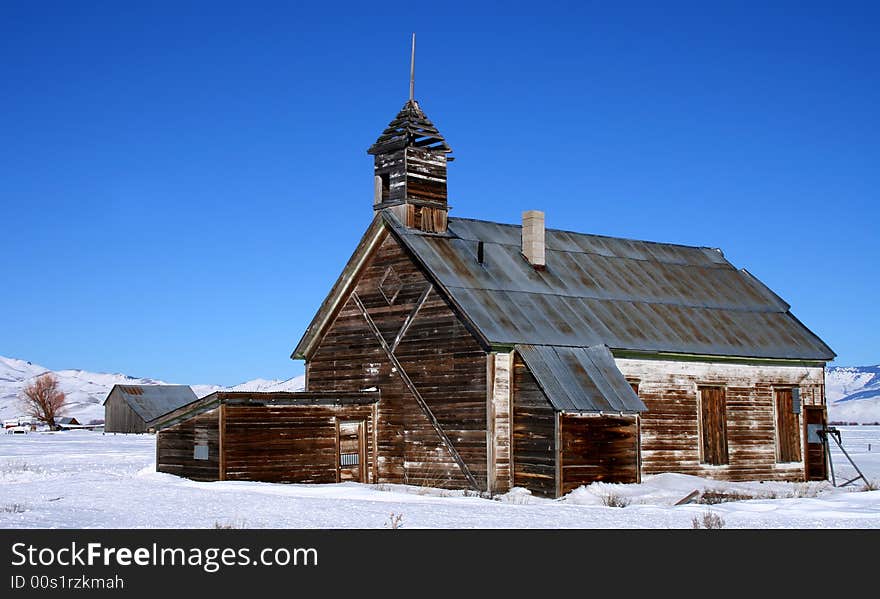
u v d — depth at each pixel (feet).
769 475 127.44
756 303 139.74
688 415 121.19
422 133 121.19
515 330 107.34
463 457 106.42
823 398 134.92
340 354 123.54
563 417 101.14
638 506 89.51
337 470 113.29
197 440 109.91
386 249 119.65
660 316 125.08
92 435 329.72
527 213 124.26
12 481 108.99
